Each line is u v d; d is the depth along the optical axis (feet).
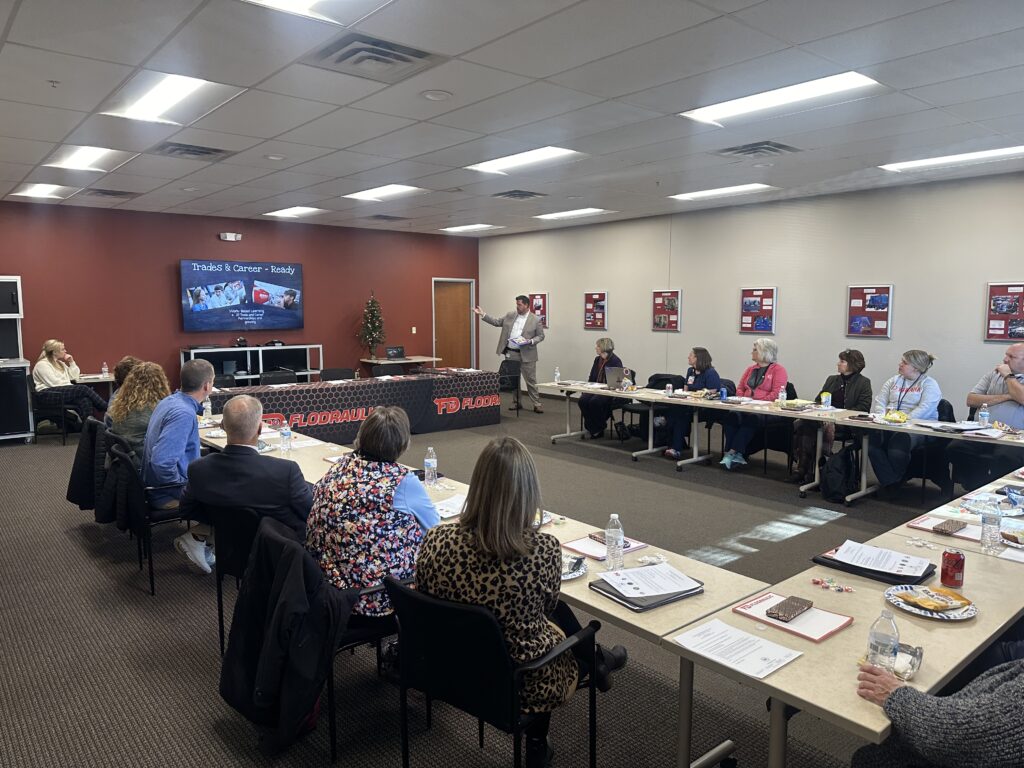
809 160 19.27
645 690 8.91
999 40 10.53
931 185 22.62
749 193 25.08
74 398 24.76
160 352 30.63
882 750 5.18
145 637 10.35
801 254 26.25
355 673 9.43
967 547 8.16
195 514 9.50
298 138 16.98
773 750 5.61
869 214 24.22
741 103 14.11
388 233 37.09
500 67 11.89
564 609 7.61
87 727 8.12
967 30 10.15
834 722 4.77
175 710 8.46
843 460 17.48
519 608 5.81
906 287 23.48
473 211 29.91
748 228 27.91
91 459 13.76
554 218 32.22
